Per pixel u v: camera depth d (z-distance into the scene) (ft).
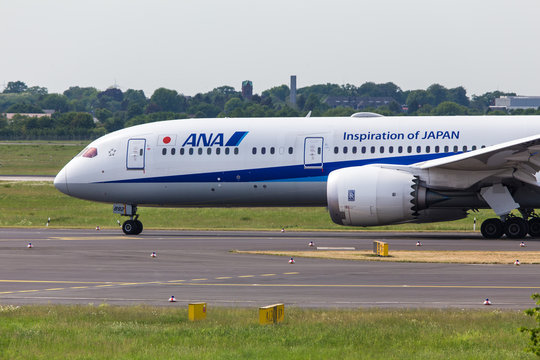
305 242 419.33
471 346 184.14
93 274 305.12
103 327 203.51
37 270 316.40
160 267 323.37
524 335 191.72
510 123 444.96
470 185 422.41
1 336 193.77
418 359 172.45
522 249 377.71
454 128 445.37
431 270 309.22
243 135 467.11
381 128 452.35
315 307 235.61
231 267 321.73
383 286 272.31
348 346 183.83
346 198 426.51
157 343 187.62
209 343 187.21
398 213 422.41
